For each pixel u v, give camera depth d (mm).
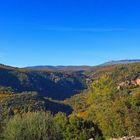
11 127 67875
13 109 150625
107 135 83250
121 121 83125
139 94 88000
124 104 85938
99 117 89188
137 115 83188
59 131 72625
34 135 68000
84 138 79438
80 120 81375
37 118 70250
